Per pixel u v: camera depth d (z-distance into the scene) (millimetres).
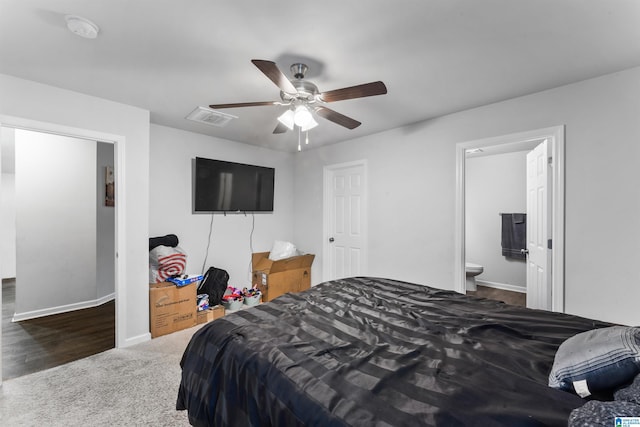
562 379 931
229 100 2643
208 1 1416
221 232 4004
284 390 1017
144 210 2836
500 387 945
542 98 2414
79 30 1586
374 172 3672
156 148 3393
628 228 2059
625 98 2066
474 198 5156
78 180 3818
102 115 2586
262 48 1823
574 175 2268
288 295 2059
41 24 1595
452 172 2959
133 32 1664
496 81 2250
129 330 2736
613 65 2010
